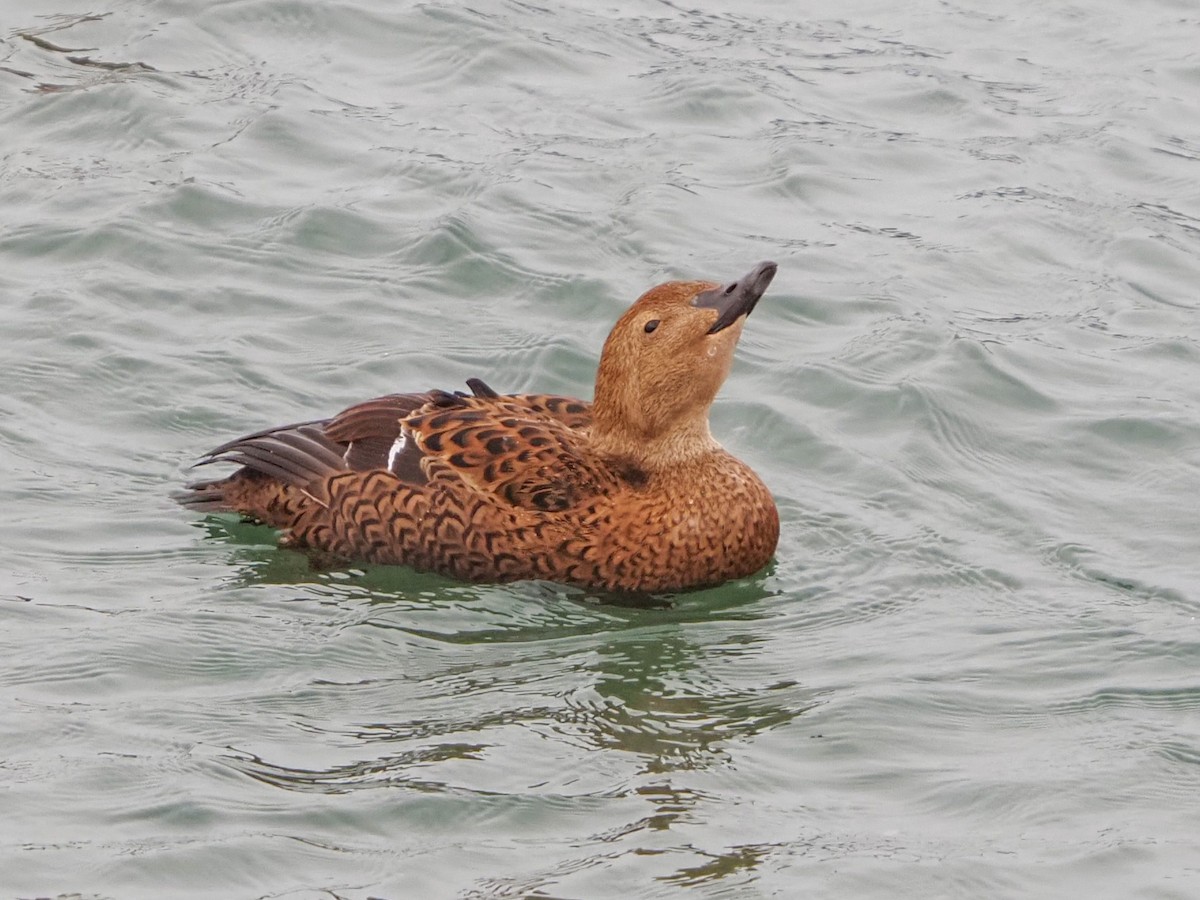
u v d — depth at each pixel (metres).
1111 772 11.46
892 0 25.53
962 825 10.92
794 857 10.50
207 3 22.53
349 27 22.50
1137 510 14.98
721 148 20.61
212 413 15.51
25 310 16.61
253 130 19.94
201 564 13.65
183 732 11.43
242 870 10.16
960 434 15.94
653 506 13.62
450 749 11.40
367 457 13.86
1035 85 22.97
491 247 18.05
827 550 14.31
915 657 12.83
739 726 11.88
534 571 13.56
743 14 24.64
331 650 12.55
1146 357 17.28
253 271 17.55
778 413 16.00
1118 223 19.72
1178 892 10.32
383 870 10.22
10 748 11.16
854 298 17.80
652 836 10.62
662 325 13.62
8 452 14.76
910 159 20.80
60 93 20.48
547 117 20.94
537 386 16.34
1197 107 22.58
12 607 12.80
